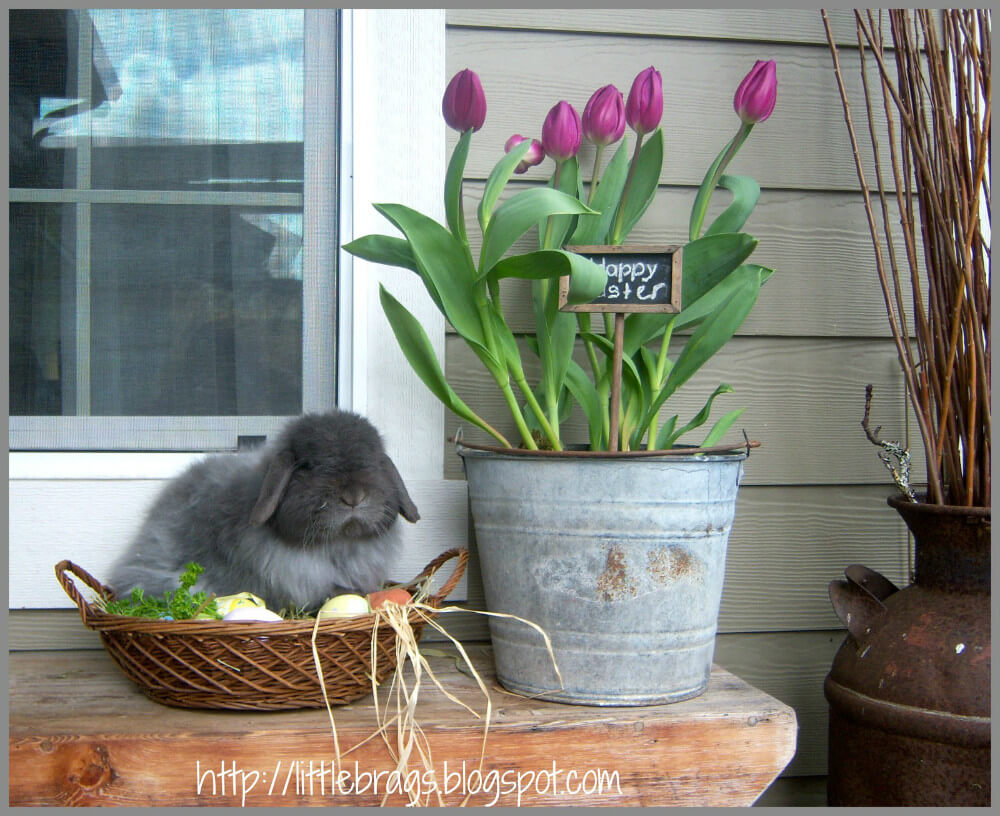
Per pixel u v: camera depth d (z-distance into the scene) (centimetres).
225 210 162
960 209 139
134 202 161
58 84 159
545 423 132
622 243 139
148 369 161
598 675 121
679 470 119
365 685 120
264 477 124
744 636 168
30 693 125
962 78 142
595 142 140
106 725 111
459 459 162
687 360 140
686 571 121
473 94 126
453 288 129
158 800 108
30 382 158
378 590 137
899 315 158
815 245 170
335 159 163
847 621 144
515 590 125
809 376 170
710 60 168
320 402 162
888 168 173
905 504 141
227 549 128
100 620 113
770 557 168
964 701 126
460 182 127
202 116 162
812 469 169
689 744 117
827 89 171
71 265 159
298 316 163
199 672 111
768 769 119
